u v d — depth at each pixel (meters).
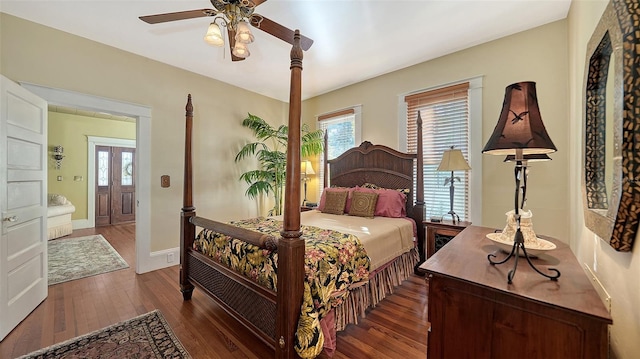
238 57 2.17
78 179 6.01
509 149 1.17
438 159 3.27
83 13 2.35
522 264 1.17
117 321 2.12
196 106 3.71
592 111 1.43
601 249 1.34
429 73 3.29
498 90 2.79
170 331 1.98
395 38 2.76
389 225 2.60
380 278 2.33
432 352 1.11
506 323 0.95
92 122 6.21
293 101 1.49
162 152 3.37
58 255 3.90
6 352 1.74
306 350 1.42
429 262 1.21
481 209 2.90
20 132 2.15
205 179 3.84
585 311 0.80
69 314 2.22
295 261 1.48
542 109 2.54
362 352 1.74
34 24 2.48
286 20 2.41
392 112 3.67
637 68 0.88
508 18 2.42
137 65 3.15
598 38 1.28
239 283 1.85
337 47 2.94
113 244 4.54
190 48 3.00
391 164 3.47
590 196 1.42
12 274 2.02
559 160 2.45
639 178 0.90
